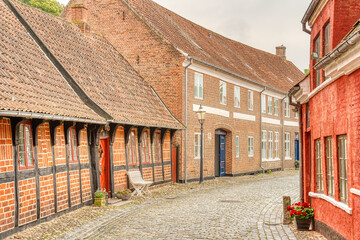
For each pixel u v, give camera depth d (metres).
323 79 10.11
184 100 23.58
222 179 26.89
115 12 24.89
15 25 14.78
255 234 10.43
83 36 20.02
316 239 9.60
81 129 13.97
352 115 7.65
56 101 12.41
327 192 9.77
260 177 29.39
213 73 26.50
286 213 11.79
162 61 23.77
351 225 7.80
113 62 21.25
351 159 7.73
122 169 17.44
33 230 10.62
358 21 7.89
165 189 20.47
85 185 14.52
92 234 10.54
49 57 15.23
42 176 11.59
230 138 29.09
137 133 19.12
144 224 11.82
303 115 12.76
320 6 10.14
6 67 11.46
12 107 9.33
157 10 28.06
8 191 9.93
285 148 39.06
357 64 7.16
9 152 10.07
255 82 31.44
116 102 17.53
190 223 11.96
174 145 23.45
